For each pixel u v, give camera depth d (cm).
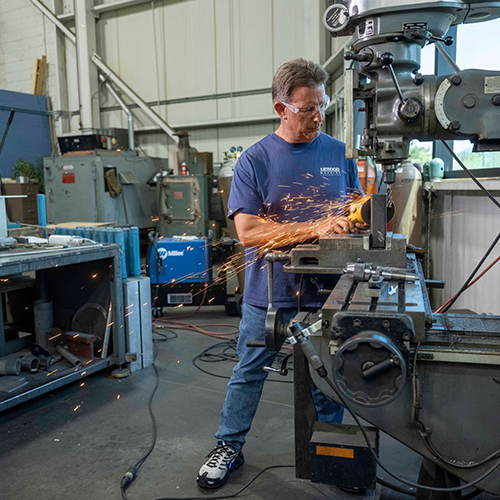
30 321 309
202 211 576
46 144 801
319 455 108
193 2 676
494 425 101
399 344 89
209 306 424
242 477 170
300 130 151
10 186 664
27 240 262
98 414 219
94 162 613
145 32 721
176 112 724
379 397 89
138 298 270
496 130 107
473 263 275
